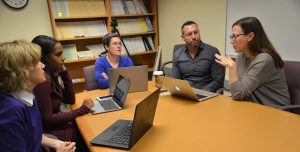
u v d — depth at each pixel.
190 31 2.46
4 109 1.01
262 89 1.80
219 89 2.35
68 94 1.92
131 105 1.75
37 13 3.71
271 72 1.74
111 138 1.22
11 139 1.01
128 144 1.13
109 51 2.51
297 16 2.43
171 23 4.20
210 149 1.08
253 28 1.76
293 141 1.11
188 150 1.08
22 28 3.64
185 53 2.62
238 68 1.94
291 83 1.90
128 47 4.32
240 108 1.58
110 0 4.08
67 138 1.61
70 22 3.84
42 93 1.47
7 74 1.05
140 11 4.38
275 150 1.04
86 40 4.09
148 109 1.22
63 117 1.55
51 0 3.58
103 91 2.21
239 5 2.96
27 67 1.09
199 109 1.60
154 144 1.15
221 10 3.22
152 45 4.62
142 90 2.10
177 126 1.34
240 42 1.80
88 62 4.15
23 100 1.13
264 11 2.71
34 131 1.17
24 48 1.08
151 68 4.72
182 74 2.66
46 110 1.50
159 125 1.37
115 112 1.63
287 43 2.57
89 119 1.53
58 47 1.72
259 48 1.78
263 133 1.21
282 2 2.53
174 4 4.05
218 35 3.34
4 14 3.50
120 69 2.01
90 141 1.20
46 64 1.69
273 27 2.67
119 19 4.23
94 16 3.88
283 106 1.69
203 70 2.52
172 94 1.93
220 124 1.34
